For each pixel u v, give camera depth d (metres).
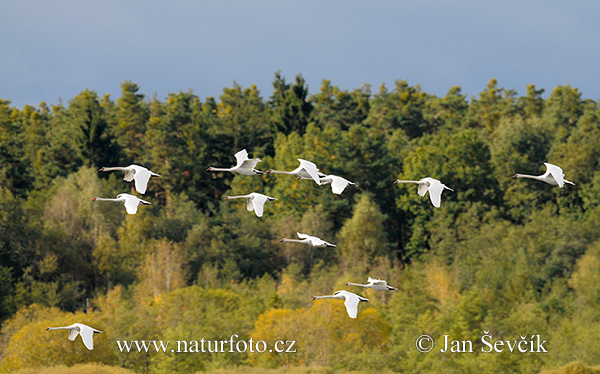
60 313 73.12
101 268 94.56
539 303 84.88
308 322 60.47
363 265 99.56
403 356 60.19
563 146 130.25
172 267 92.38
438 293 83.75
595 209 111.06
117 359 60.88
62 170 124.94
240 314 69.00
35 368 55.69
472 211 112.50
